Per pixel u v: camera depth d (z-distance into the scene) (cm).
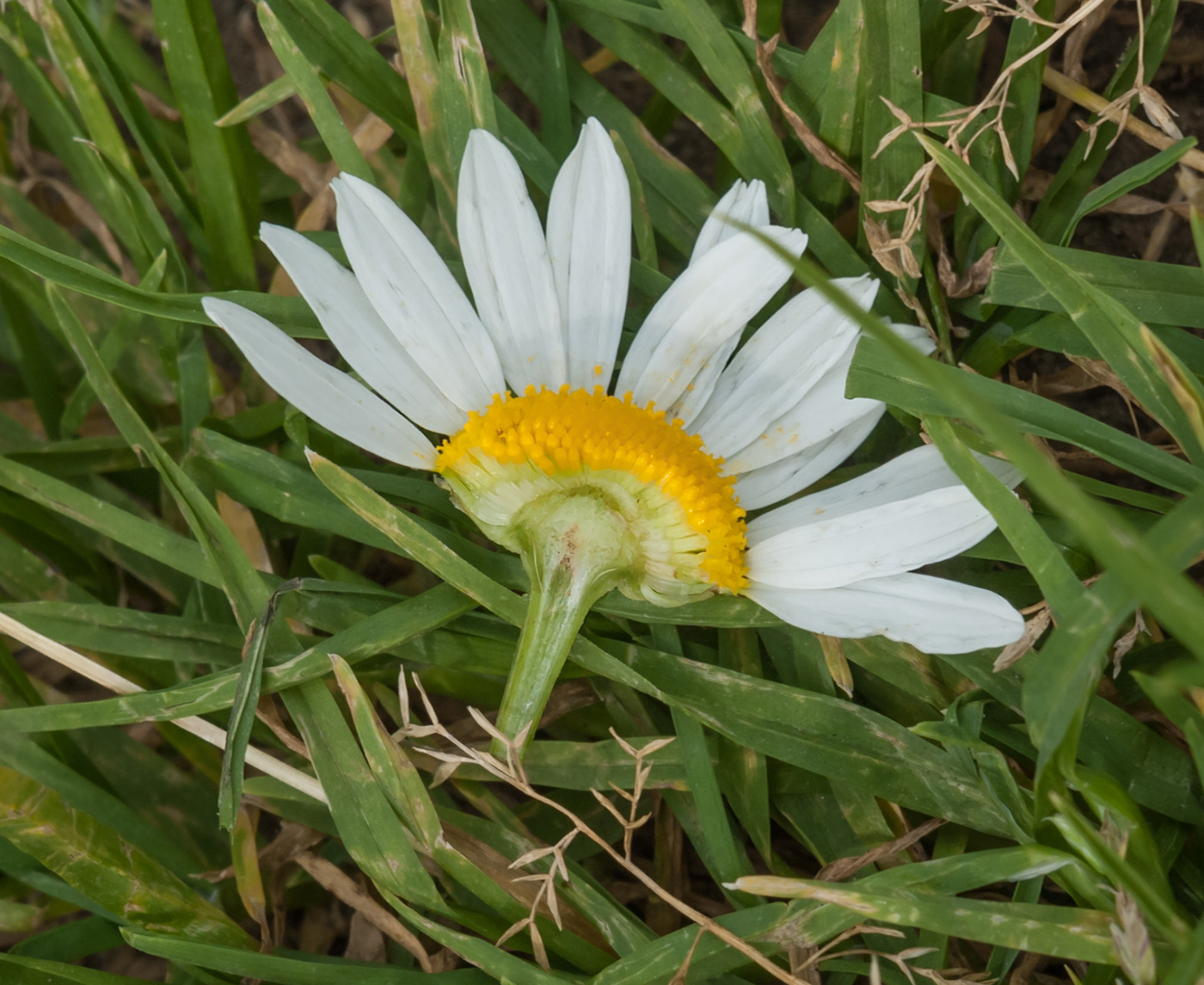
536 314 22
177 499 22
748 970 22
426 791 22
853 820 22
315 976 22
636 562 22
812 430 22
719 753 22
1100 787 21
